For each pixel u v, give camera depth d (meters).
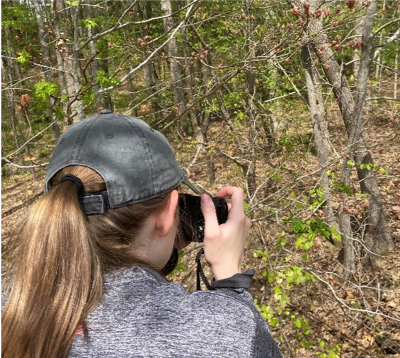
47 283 0.69
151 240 0.81
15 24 7.35
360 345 5.14
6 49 8.05
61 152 0.82
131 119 0.88
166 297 0.73
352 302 5.80
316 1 4.52
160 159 0.83
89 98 2.93
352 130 4.39
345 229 5.92
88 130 0.83
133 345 0.66
